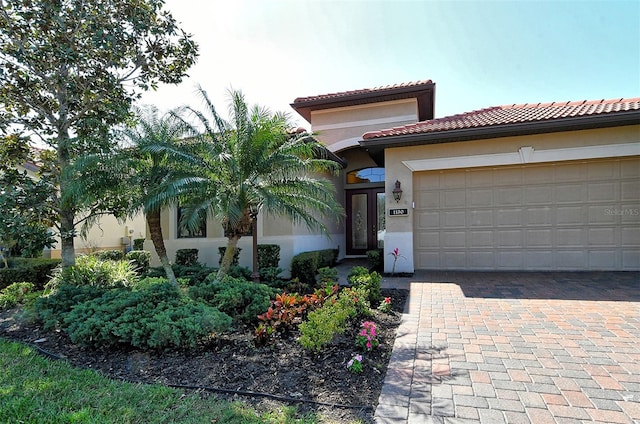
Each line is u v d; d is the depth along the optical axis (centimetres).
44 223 861
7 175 817
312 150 892
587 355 447
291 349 487
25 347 507
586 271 985
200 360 457
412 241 1077
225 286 670
